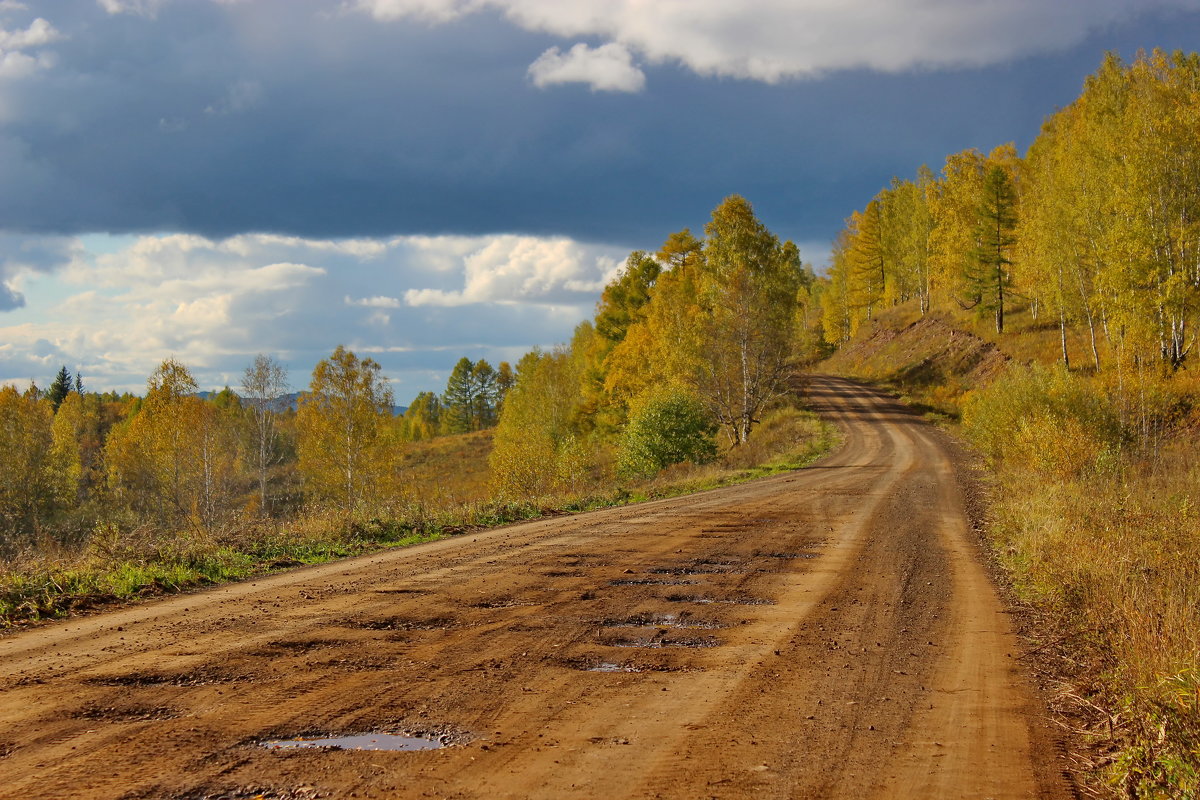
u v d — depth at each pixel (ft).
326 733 14.74
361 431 121.60
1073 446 69.87
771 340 149.18
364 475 120.47
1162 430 89.97
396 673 18.69
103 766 12.99
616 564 34.91
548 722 15.51
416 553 39.04
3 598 27.04
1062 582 28.17
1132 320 110.42
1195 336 118.11
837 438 139.54
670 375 146.41
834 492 70.74
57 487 148.36
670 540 42.37
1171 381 102.47
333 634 22.47
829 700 17.26
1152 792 12.73
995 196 191.52
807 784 12.83
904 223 251.39
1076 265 136.36
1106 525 39.45
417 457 272.10
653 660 20.16
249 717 15.52
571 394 205.87
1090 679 18.98
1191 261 111.96
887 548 39.88
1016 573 33.24
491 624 23.80
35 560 32.35
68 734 14.48
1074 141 139.95
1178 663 16.67
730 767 13.43
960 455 113.50
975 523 50.06
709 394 145.79
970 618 25.48
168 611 25.81
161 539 38.68
